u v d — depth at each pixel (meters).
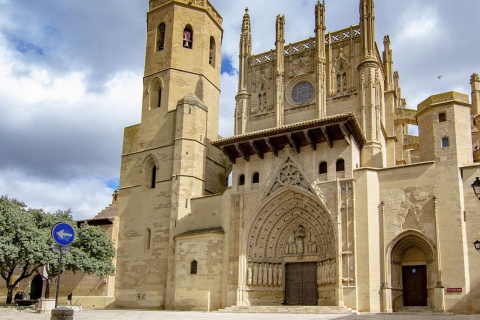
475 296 32.44
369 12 44.72
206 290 40.66
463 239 33.44
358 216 36.81
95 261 44.84
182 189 45.94
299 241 41.06
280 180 41.00
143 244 47.31
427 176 35.69
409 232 35.31
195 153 47.50
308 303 39.84
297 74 47.12
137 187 49.91
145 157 50.12
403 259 36.84
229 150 43.34
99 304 47.44
